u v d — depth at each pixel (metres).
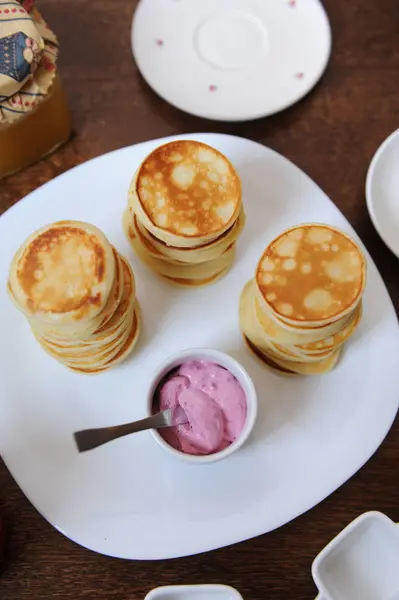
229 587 0.46
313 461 0.52
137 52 0.63
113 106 0.63
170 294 0.56
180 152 0.51
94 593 0.50
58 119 0.59
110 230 0.57
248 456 0.52
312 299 0.49
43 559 0.51
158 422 0.49
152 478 0.51
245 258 0.57
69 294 0.47
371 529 0.49
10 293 0.48
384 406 0.53
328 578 0.48
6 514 0.52
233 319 0.55
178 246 0.51
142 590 0.50
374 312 0.55
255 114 0.61
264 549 0.51
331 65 0.65
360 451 0.52
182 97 0.62
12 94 0.53
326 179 0.61
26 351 0.54
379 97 0.64
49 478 0.51
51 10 0.65
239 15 0.66
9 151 0.58
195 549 0.49
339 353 0.54
